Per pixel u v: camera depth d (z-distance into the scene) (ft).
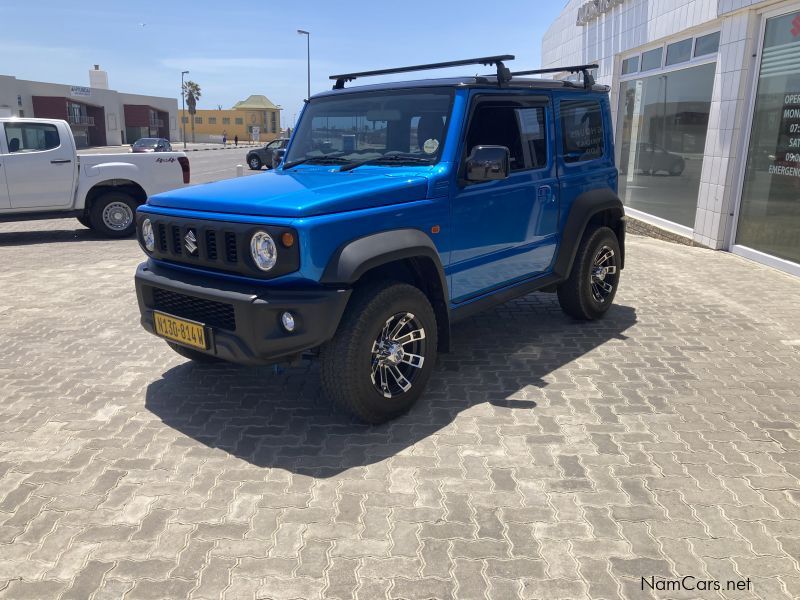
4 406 13.91
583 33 47.60
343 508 10.00
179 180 38.24
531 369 15.62
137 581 8.44
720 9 27.53
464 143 13.87
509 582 8.33
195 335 12.20
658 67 35.70
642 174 38.29
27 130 34.12
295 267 11.09
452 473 10.95
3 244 35.06
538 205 16.19
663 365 15.78
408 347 13.20
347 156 15.33
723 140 28.30
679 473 10.87
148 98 243.60
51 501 10.28
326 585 8.32
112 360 16.79
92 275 26.78
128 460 11.57
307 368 16.05
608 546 9.02
